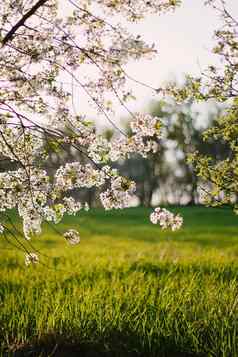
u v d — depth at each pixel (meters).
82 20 2.20
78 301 2.89
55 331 2.59
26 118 2.13
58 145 2.19
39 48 2.19
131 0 2.20
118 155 2.20
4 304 2.91
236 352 2.39
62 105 2.21
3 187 2.22
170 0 2.19
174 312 2.71
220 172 2.79
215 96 2.75
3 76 2.18
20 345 2.50
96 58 2.16
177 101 2.21
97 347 2.50
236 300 2.72
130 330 2.59
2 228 2.25
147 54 2.12
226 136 2.84
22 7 2.20
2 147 2.25
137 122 2.16
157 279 3.40
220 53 2.78
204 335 2.55
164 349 2.48
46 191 2.23
